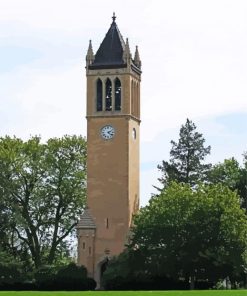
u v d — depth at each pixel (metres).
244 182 163.25
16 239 157.25
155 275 132.88
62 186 158.88
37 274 139.38
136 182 151.75
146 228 132.62
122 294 90.31
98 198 147.75
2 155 156.25
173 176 171.25
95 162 149.00
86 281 138.75
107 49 151.88
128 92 149.38
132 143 150.38
